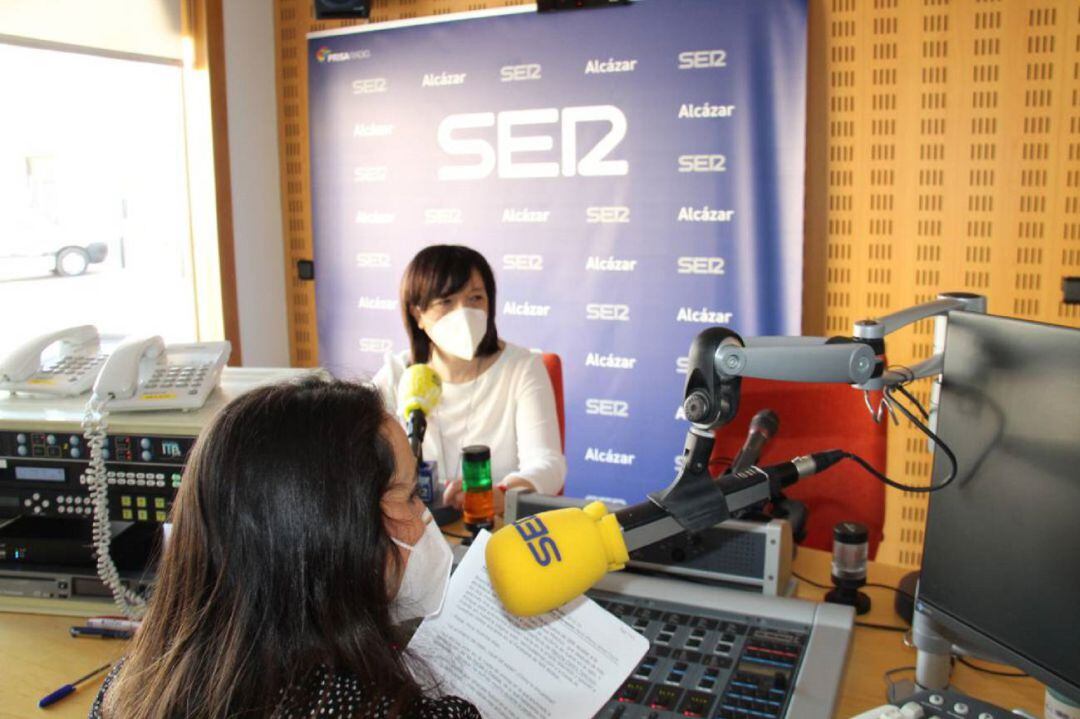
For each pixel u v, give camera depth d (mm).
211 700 694
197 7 3502
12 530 1512
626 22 3129
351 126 3701
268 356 3938
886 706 929
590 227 3311
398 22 3531
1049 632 891
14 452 1469
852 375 823
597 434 3414
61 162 3199
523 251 3445
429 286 2193
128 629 1376
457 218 3553
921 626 1140
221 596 717
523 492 1535
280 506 715
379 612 749
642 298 3266
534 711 984
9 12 2896
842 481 2020
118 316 3467
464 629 1090
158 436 1425
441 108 3512
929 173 2865
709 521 837
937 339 1300
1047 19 2662
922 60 2822
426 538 1064
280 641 707
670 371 3264
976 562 990
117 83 3344
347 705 685
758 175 3016
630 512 821
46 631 1405
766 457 2061
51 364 1673
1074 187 2707
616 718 970
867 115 2916
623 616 1163
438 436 2299
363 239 3758
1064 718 1003
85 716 1176
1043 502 894
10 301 3115
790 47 2904
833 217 3012
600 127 3230
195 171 3623
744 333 3123
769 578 1300
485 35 3381
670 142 3131
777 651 1070
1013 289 2818
